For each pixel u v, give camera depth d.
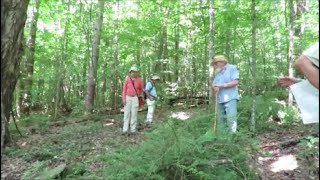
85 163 6.03
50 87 18.72
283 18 18.12
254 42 9.04
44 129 11.14
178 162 4.66
